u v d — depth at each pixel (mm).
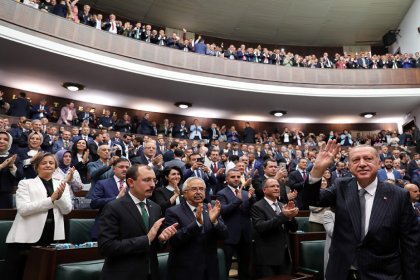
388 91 9930
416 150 9156
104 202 2691
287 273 2904
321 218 3604
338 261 1664
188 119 11148
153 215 2131
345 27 12234
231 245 3016
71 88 8539
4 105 7301
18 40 6605
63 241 2754
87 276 2104
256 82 9547
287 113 11188
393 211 1613
